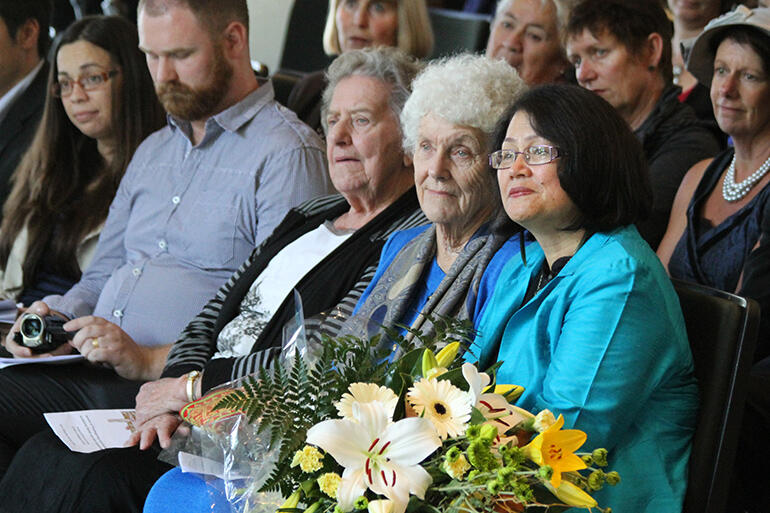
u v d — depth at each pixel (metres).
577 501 2.76
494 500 2.75
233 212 6.59
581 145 3.52
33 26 8.81
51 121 7.96
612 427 3.35
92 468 4.65
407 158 5.54
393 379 3.07
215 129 6.74
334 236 5.72
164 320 6.58
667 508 3.46
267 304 5.74
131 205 7.27
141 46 6.80
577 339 3.40
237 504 3.21
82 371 6.12
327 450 2.70
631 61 6.55
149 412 5.23
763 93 5.42
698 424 3.57
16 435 5.58
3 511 4.82
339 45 9.09
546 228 3.72
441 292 4.42
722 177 5.78
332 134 5.57
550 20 7.81
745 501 4.23
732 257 5.48
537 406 3.42
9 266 8.02
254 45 10.70
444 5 12.12
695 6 7.54
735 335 3.52
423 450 2.70
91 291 7.28
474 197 4.57
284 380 3.08
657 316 3.42
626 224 3.60
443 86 4.54
